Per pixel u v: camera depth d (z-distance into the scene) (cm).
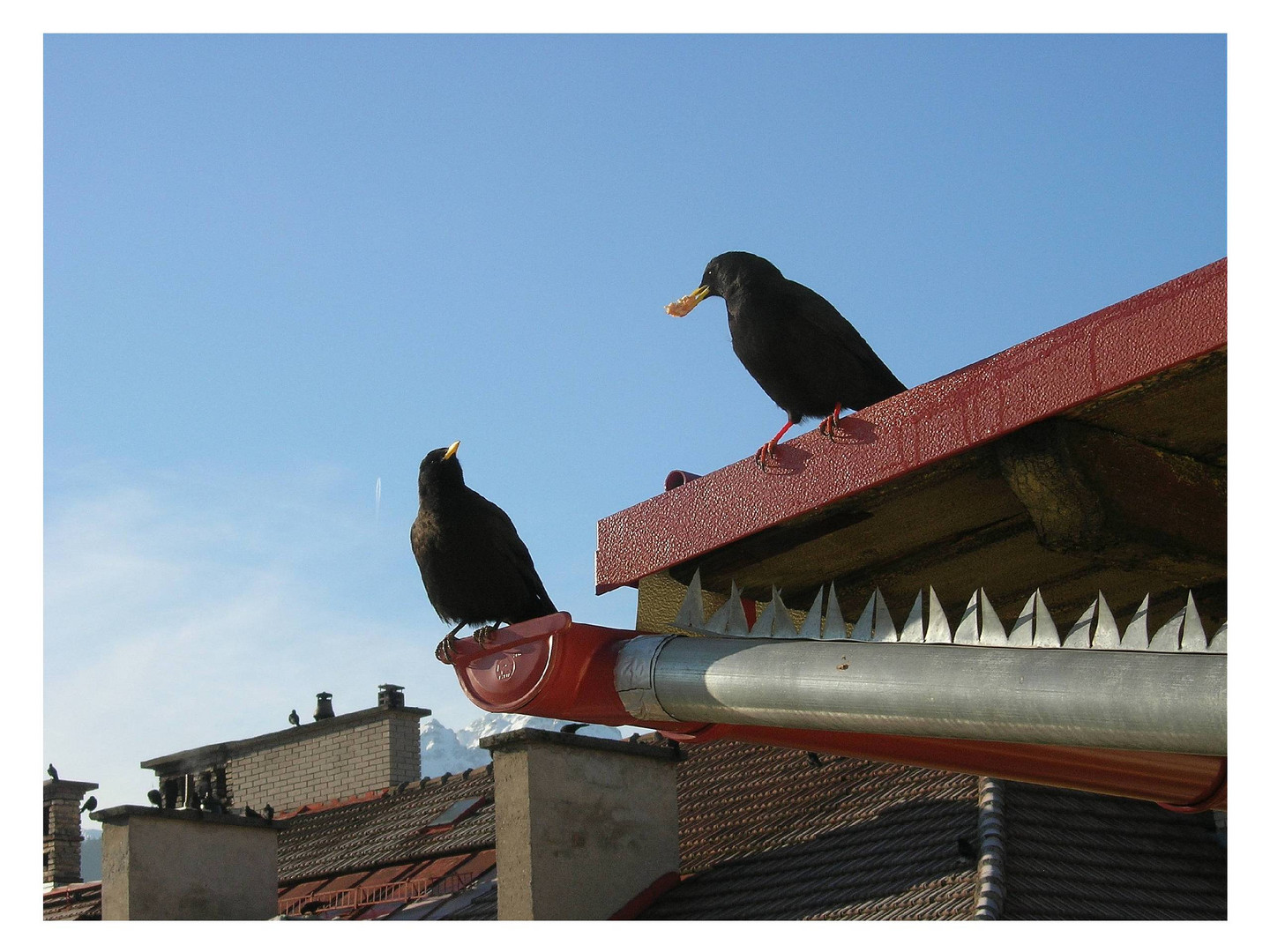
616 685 596
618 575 623
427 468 884
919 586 670
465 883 1689
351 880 1892
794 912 1212
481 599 880
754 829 1452
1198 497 557
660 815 1415
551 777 1360
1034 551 630
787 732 589
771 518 574
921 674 491
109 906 1585
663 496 614
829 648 526
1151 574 635
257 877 1662
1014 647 477
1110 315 488
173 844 1616
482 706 617
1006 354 515
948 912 1074
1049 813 1244
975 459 548
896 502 577
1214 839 1272
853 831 1334
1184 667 427
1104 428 528
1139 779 533
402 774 2441
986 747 552
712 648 570
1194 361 470
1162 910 1134
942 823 1252
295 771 2542
